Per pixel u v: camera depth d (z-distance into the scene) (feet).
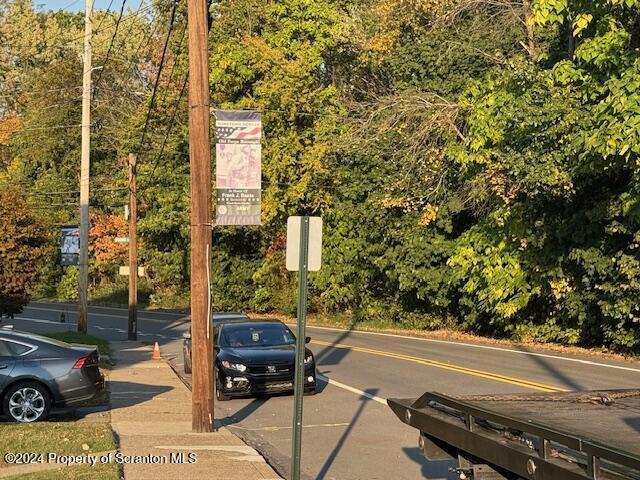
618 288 70.90
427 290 104.63
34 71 242.78
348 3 150.41
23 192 203.21
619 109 56.24
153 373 68.64
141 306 194.70
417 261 104.53
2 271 96.07
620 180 71.72
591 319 78.54
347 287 132.26
